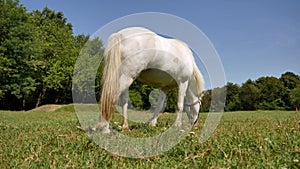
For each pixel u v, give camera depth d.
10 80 32.97
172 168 3.00
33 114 16.81
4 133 5.94
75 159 3.42
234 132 5.14
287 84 39.47
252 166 2.91
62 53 40.44
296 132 4.75
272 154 3.36
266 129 5.44
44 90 39.03
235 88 26.17
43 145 4.23
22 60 33.28
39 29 42.59
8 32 33.75
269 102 32.75
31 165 3.20
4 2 34.41
